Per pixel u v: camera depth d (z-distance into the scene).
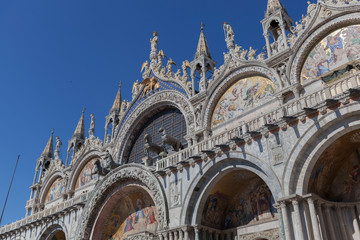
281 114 20.56
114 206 31.78
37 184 50.03
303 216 17.75
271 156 19.92
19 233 40.56
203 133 29.23
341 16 23.12
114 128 42.12
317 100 19.92
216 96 29.66
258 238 22.56
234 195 25.06
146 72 39.34
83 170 44.16
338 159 20.16
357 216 18.94
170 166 25.55
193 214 23.31
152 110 37.22
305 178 18.39
